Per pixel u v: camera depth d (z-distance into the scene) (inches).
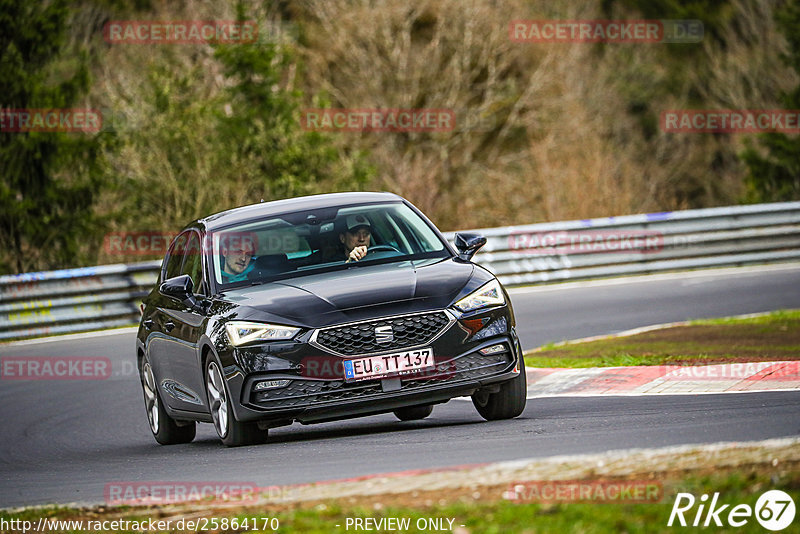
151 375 1227.9
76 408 1523.1
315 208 1122.7
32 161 3846.0
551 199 5413.4
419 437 933.2
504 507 593.6
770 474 617.0
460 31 5620.1
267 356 947.3
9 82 3850.9
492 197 5561.0
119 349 2031.3
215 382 1015.6
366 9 5531.5
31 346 2164.1
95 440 1283.2
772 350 1349.7
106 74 4670.3
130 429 1347.2
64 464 1093.8
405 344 943.0
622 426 874.1
